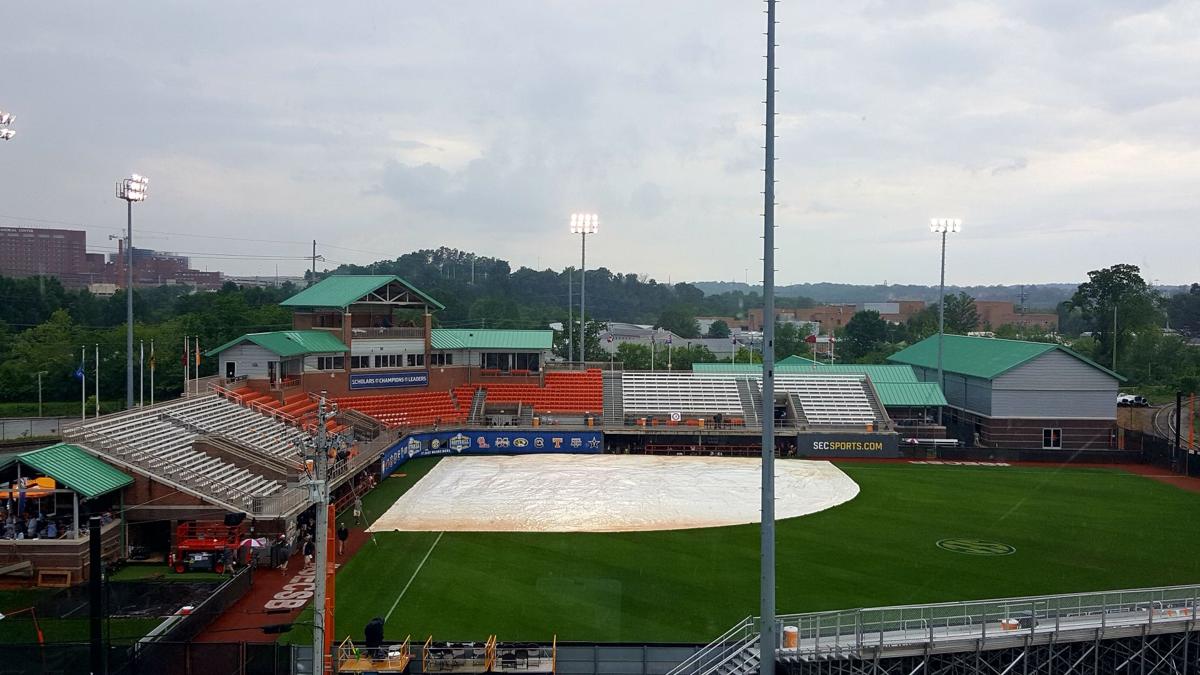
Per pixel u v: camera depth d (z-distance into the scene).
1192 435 86.94
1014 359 94.25
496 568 47.84
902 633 33.34
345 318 89.75
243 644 31.92
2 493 43.31
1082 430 91.88
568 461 83.81
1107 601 37.56
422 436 86.38
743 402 97.25
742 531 57.06
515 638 37.28
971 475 79.06
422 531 56.00
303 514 56.09
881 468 82.44
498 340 100.56
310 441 52.12
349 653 33.19
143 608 39.62
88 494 43.97
